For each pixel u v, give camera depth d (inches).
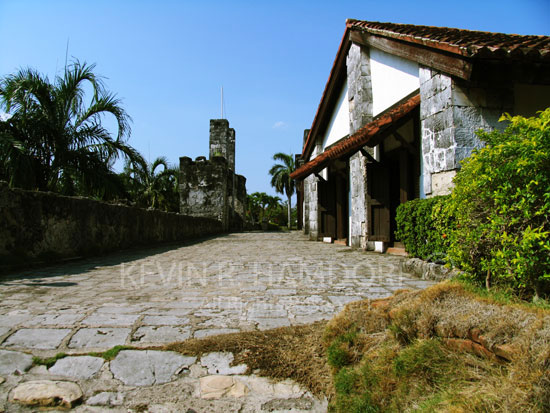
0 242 238.7
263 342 109.8
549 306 90.5
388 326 99.5
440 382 74.6
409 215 240.4
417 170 302.8
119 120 467.5
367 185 363.3
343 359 94.2
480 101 235.6
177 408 81.0
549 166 97.4
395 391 78.9
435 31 314.5
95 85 451.2
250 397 85.4
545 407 57.7
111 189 444.5
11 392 84.3
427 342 83.4
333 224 529.0
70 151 422.0
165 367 96.2
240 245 490.6
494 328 74.3
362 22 394.0
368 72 392.5
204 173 970.7
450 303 91.1
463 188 122.3
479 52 205.8
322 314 139.2
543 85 246.5
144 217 461.7
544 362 61.7
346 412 78.9
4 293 171.3
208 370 95.7
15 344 107.6
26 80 402.9
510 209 105.7
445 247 198.7
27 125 396.8
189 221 662.5
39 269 250.1
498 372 68.5
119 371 93.8
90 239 336.8
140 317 133.9
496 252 110.6
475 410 62.6
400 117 281.3
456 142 231.3
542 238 99.1
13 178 360.2
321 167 405.1
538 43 229.0
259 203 2118.6
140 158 478.6
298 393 87.6
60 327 121.9
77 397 83.4
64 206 299.0
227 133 1075.3
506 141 113.1
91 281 205.2
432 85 254.1
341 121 498.9
